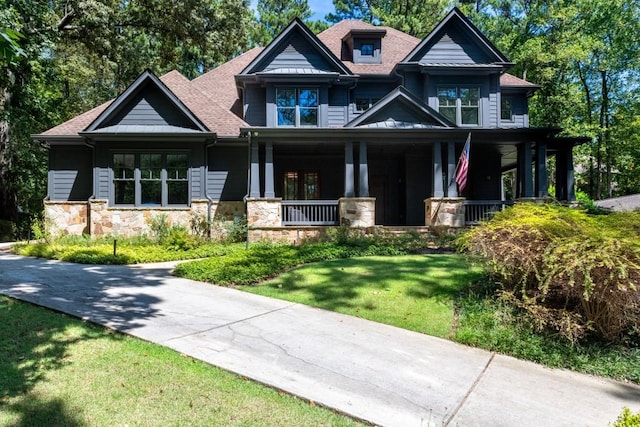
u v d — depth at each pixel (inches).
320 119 613.6
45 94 774.5
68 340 175.8
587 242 190.9
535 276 212.8
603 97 1114.7
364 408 134.6
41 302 232.1
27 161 770.8
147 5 750.5
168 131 555.8
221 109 644.7
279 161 664.4
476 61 641.0
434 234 518.6
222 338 191.8
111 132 538.0
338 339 197.6
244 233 531.2
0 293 251.8
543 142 556.1
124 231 551.8
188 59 1198.9
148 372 149.5
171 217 561.3
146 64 911.0
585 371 175.8
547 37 997.8
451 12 634.8
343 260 370.0
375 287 275.6
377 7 1243.2
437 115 560.7
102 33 754.8
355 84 640.4
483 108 631.8
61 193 587.2
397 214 685.3
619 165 1155.3
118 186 562.3
